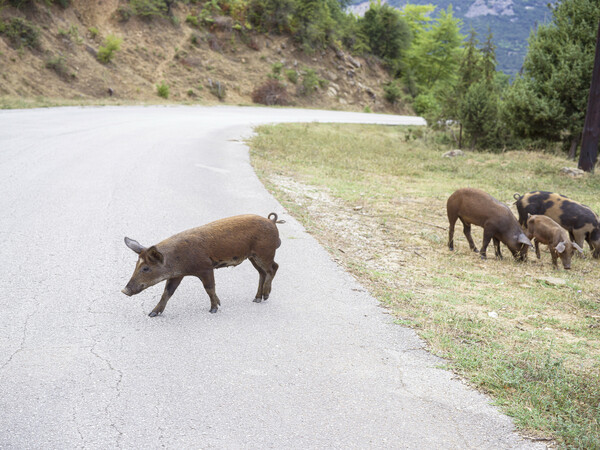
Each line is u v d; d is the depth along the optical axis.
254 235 6.30
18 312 5.83
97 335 5.50
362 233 10.57
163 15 49.59
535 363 5.46
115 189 11.58
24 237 8.19
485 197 9.71
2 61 33.09
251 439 4.05
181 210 10.36
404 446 4.07
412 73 77.25
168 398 4.50
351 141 26.50
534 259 10.46
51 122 22.19
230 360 5.19
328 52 64.38
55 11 41.06
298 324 6.08
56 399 4.38
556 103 24.56
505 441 4.20
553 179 18.59
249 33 57.16
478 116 27.62
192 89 45.28
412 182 17.31
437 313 6.67
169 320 5.96
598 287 8.75
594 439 4.17
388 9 74.69
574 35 24.73
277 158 18.80
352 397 4.68
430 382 5.01
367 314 6.47
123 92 39.56
